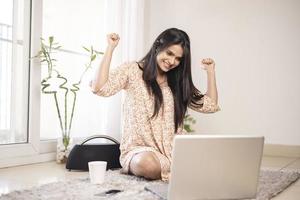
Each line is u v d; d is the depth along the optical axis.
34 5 2.50
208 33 3.49
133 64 2.13
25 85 2.54
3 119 2.46
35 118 2.54
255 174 1.44
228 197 1.41
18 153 2.42
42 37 2.63
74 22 2.87
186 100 2.12
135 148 2.05
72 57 2.87
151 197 1.57
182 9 3.59
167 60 2.01
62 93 2.81
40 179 1.96
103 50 2.96
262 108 3.32
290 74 3.24
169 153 2.01
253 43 3.35
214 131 3.45
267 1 3.31
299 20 3.22
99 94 2.02
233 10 3.41
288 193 1.83
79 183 1.80
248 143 1.40
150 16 3.66
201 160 1.34
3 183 1.84
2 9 2.43
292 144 3.22
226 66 3.43
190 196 1.36
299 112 3.21
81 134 2.95
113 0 2.97
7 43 2.47
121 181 1.87
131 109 2.09
